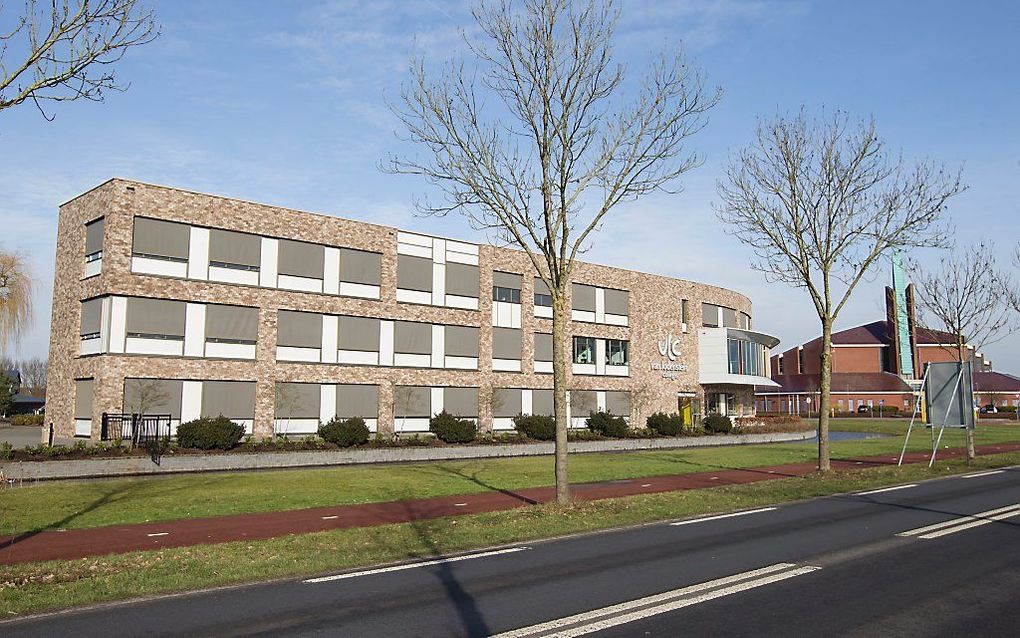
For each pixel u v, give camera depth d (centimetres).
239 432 2744
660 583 877
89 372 3059
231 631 700
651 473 2461
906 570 938
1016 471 2394
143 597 841
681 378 5447
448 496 1867
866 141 2128
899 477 2161
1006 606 768
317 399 3553
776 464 2812
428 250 4056
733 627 695
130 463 2314
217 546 1134
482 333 4241
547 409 4534
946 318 2933
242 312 3350
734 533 1250
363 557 1054
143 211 3100
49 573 939
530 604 786
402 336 3906
